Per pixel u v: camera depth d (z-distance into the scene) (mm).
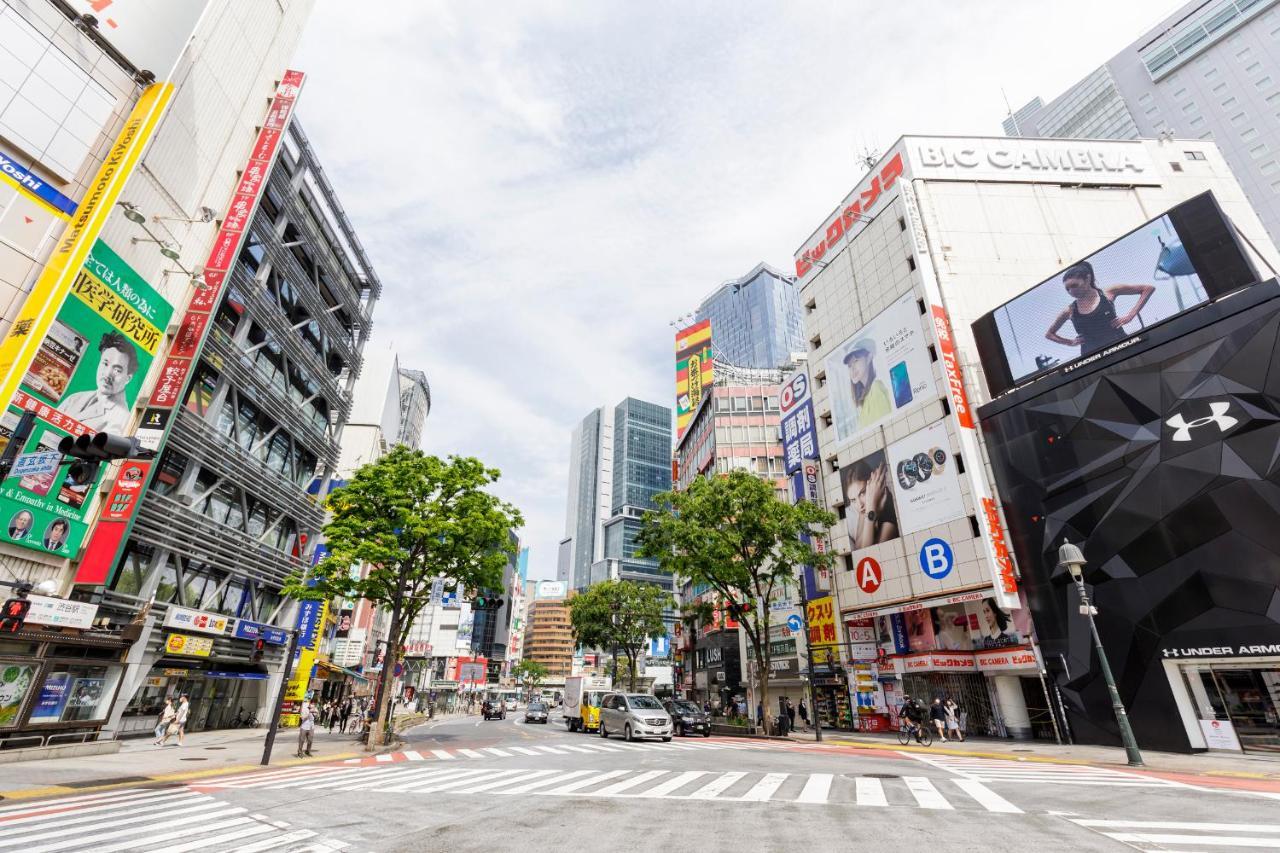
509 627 126125
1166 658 17484
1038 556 21688
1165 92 84688
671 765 14172
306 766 14977
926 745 20094
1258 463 16562
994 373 24719
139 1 18375
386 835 6949
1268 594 15805
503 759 16391
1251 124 74812
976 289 28203
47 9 16234
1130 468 19297
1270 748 15617
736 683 42125
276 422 28000
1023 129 112438
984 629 23953
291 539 30500
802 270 39281
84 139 16922
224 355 23312
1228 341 17844
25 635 14898
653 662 71688
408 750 19781
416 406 77812
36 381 15867
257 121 25953
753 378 58438
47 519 16438
